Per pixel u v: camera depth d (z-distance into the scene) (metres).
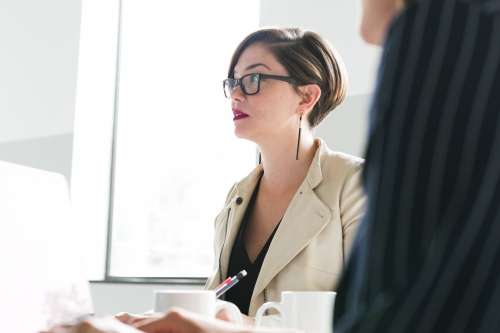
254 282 1.49
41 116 3.44
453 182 0.36
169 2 3.65
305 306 0.99
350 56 2.85
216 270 1.56
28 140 3.44
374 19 0.45
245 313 1.47
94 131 3.50
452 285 0.36
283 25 3.00
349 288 0.41
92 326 0.48
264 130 1.64
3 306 0.77
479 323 0.36
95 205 3.47
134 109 3.60
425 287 0.36
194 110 3.56
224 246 1.58
